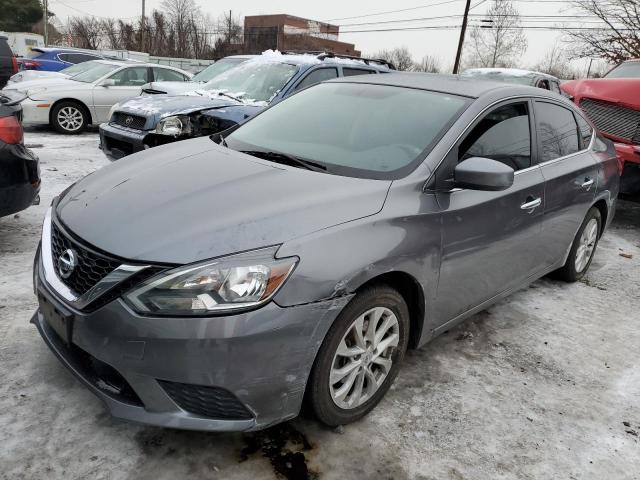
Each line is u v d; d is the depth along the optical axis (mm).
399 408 2676
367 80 3604
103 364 2123
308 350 2113
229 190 2398
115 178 2680
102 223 2223
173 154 3000
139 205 2311
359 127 3068
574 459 2447
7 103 3779
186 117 5773
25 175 3785
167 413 2049
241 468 2195
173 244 2035
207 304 1947
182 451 2254
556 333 3641
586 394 2963
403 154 2770
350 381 2396
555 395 2926
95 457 2178
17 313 3189
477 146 2949
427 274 2584
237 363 1979
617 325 3848
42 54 15484
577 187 3865
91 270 2109
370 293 2332
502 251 3154
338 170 2705
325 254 2131
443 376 2990
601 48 22656
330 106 3369
